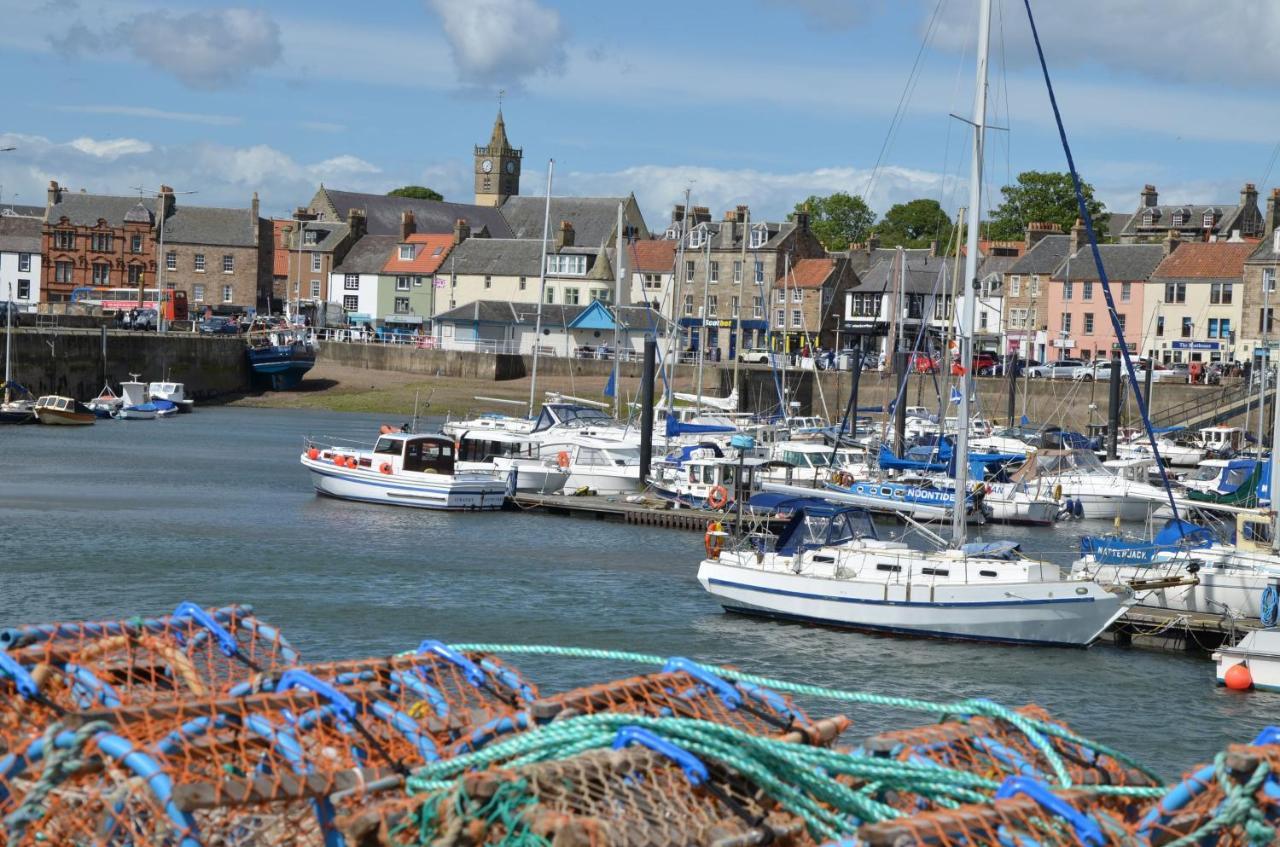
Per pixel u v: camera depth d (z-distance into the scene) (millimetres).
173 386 96562
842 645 30125
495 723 11508
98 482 54969
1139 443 75438
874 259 127750
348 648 27703
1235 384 86375
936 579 31234
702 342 71375
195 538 41188
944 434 65312
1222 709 25859
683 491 52938
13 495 49438
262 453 70062
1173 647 31266
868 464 59312
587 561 40312
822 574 32094
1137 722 24844
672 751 10000
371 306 139375
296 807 10961
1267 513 35906
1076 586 30594
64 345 93938
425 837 9656
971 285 34875
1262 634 27734
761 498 41188
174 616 13539
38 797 9641
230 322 120750
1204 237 117938
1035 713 13438
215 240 139875
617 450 58469
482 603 32938
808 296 119500
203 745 10102
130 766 9625
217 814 10789
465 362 107938
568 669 25812
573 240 142125
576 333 116688
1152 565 33844
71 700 11773
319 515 48000
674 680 12031
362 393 104625
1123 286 107562
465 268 135875
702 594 35438
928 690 26516
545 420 62625
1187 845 10180
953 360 56188
